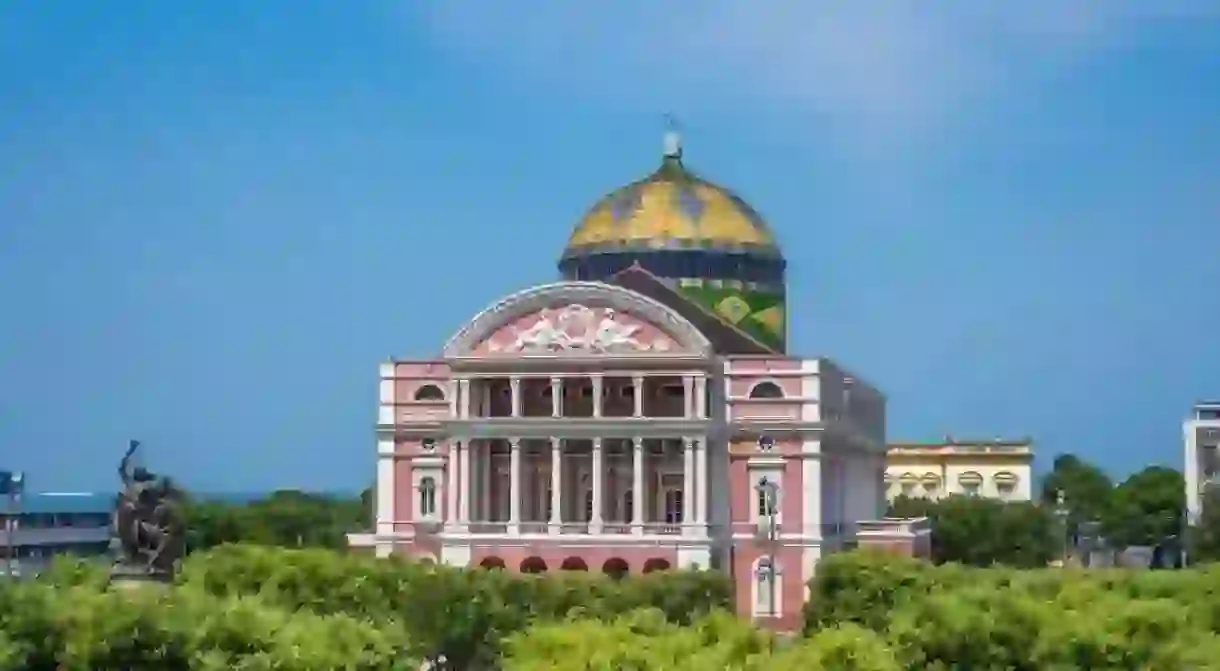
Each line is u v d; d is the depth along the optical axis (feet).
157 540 519.60
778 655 398.83
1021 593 456.45
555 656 398.01
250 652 373.81
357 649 384.27
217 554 541.75
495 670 514.27
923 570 580.71
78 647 359.25
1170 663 414.62
